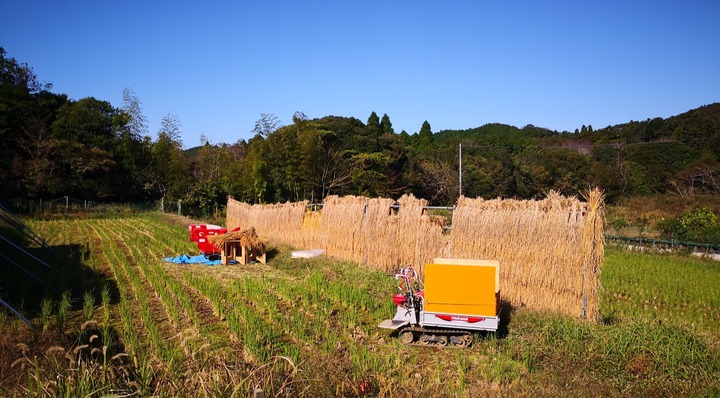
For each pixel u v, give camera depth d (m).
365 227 16.44
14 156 38.22
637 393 6.77
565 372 7.38
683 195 39.75
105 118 44.66
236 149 64.75
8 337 8.53
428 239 13.86
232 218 31.02
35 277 13.69
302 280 14.73
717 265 20.09
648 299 13.70
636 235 29.89
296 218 21.58
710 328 10.38
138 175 45.97
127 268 15.62
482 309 9.00
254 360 7.87
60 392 5.86
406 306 9.45
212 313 11.02
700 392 6.67
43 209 36.75
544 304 10.80
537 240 11.00
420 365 8.07
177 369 7.30
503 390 6.51
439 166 52.75
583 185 46.94
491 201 12.23
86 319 10.52
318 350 8.52
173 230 27.78
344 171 44.94
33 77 43.59
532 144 62.78
